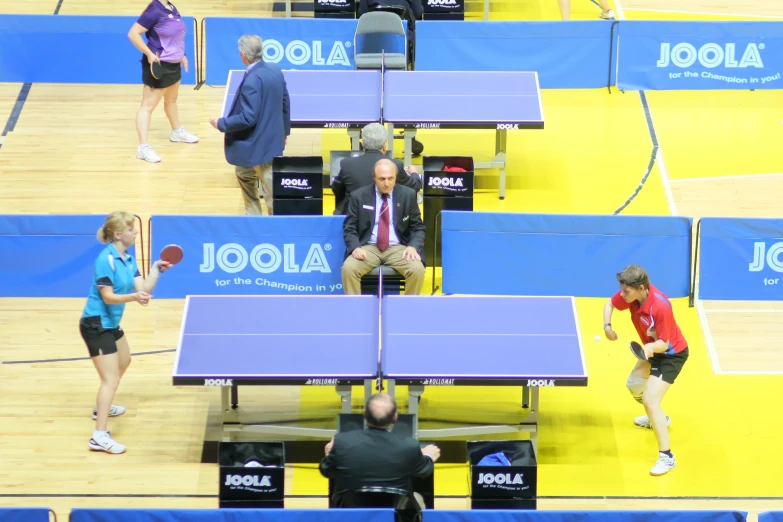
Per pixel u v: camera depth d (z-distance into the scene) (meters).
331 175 24.52
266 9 35.62
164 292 22.94
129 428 19.31
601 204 26.27
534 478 15.70
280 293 22.92
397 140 28.92
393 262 21.22
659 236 22.78
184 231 22.58
